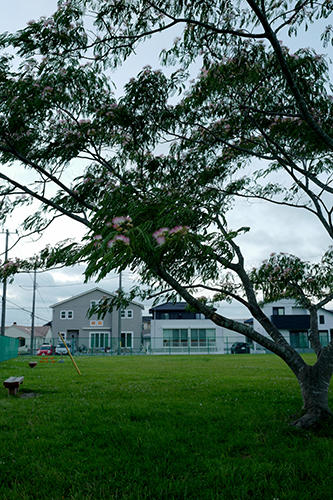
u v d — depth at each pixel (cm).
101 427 555
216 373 1483
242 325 600
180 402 766
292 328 4444
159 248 296
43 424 585
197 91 621
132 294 603
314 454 429
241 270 657
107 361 2509
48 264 537
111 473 387
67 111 583
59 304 5116
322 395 570
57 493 340
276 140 695
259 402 778
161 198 438
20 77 520
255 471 382
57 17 475
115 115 582
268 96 638
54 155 586
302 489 348
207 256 489
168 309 4684
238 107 641
